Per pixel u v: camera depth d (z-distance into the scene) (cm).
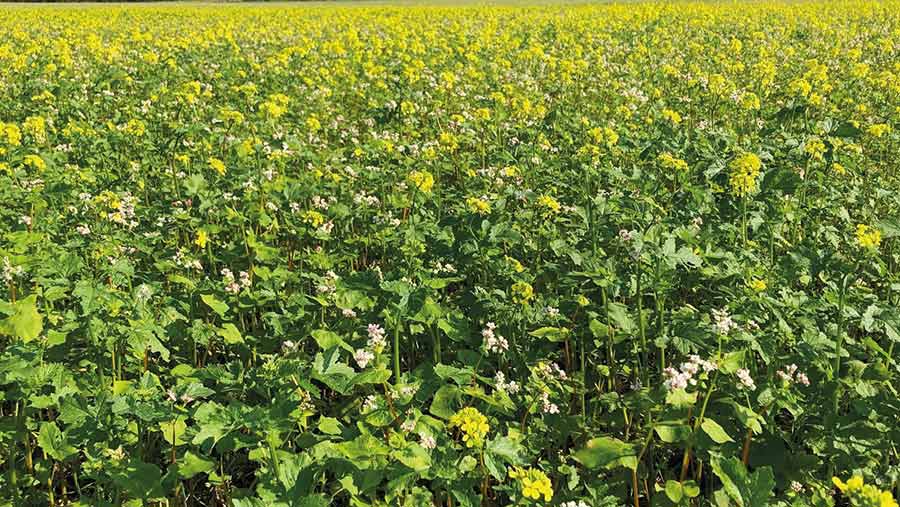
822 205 688
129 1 6719
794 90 1039
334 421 378
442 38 2031
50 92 1159
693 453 413
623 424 432
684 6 3384
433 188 776
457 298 561
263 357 461
